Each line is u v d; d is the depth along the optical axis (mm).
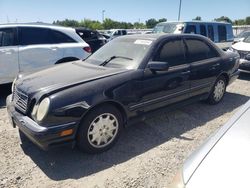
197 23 11070
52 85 3266
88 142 3281
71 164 3213
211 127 4297
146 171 3068
